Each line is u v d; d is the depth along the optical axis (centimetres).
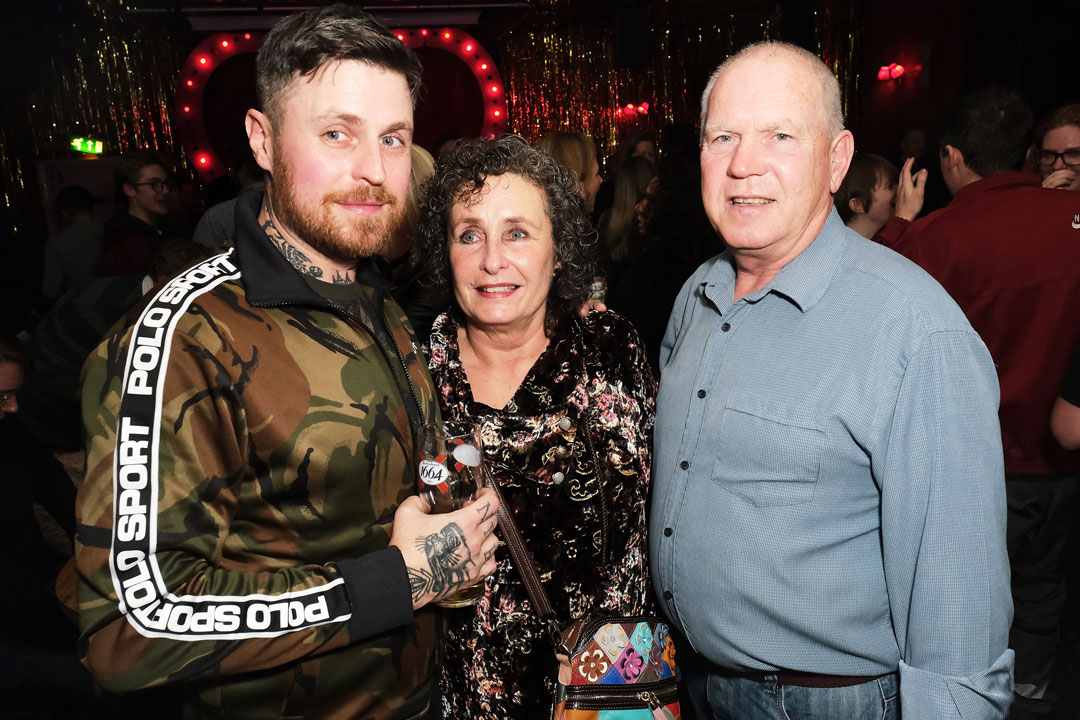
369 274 127
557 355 156
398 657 114
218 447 98
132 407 93
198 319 99
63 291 511
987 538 119
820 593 128
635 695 144
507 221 146
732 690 143
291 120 104
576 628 146
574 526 150
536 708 148
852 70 816
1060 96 635
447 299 164
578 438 150
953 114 238
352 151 105
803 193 129
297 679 104
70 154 854
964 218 220
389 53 106
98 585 90
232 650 93
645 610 158
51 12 823
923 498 120
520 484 149
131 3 798
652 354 253
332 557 107
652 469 159
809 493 128
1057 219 208
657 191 252
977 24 658
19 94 826
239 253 107
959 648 119
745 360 136
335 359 109
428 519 107
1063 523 230
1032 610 240
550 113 1033
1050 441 220
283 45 104
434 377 158
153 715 198
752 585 132
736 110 131
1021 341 215
